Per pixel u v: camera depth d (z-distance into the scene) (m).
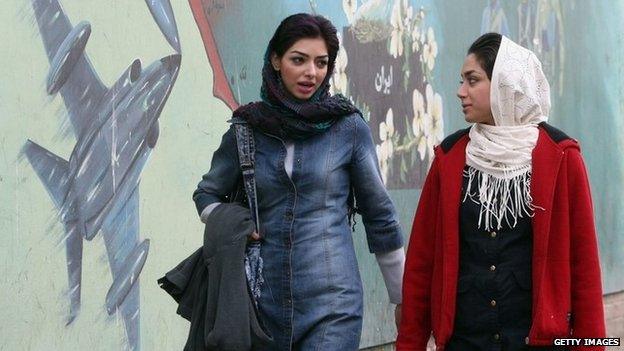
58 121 6.04
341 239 4.75
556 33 12.12
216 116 7.28
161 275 6.79
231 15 7.44
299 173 4.69
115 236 6.44
